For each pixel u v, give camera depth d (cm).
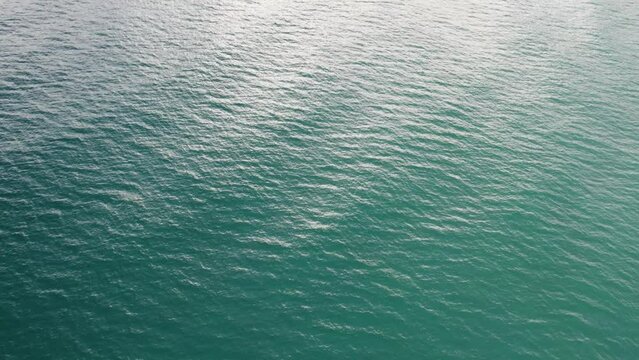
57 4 6944
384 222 3547
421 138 4531
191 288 2966
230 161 4081
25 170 3809
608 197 3941
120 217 3444
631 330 2869
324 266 3162
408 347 2684
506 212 3703
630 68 6331
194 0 7581
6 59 5328
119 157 4028
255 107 4850
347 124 4669
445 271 3173
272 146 4294
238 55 5888
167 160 4038
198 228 3403
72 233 3294
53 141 4150
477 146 4469
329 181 3919
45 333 2673
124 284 2969
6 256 3097
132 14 6844
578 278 3180
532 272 3206
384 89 5341
